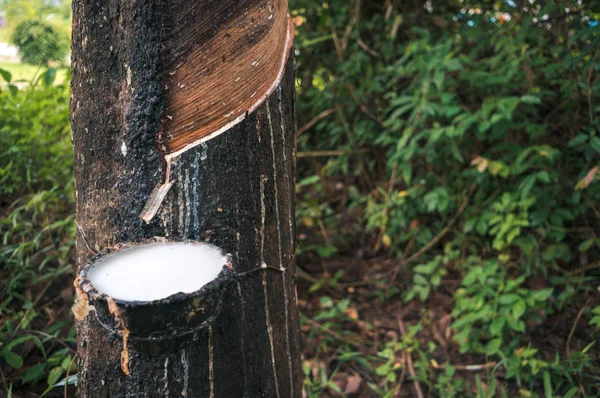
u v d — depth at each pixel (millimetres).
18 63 3371
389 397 1835
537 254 2293
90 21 1208
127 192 1218
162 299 970
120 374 1221
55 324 1903
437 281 2334
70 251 2209
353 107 3010
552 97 2529
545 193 2301
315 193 3133
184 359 1186
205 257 1130
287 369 1406
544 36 2471
